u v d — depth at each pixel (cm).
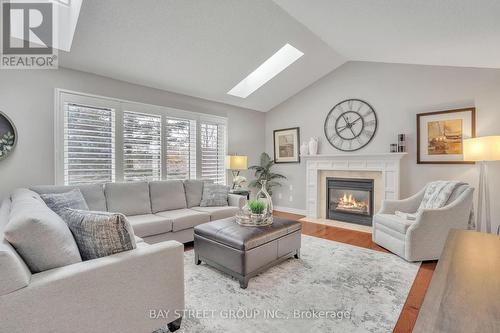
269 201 304
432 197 327
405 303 207
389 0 212
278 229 270
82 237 156
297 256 301
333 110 505
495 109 347
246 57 393
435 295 77
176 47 338
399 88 427
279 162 598
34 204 172
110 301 141
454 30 234
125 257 149
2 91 281
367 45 356
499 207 344
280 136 593
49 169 313
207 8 295
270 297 217
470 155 312
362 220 467
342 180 493
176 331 173
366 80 462
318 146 527
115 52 319
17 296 114
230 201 423
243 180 495
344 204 495
